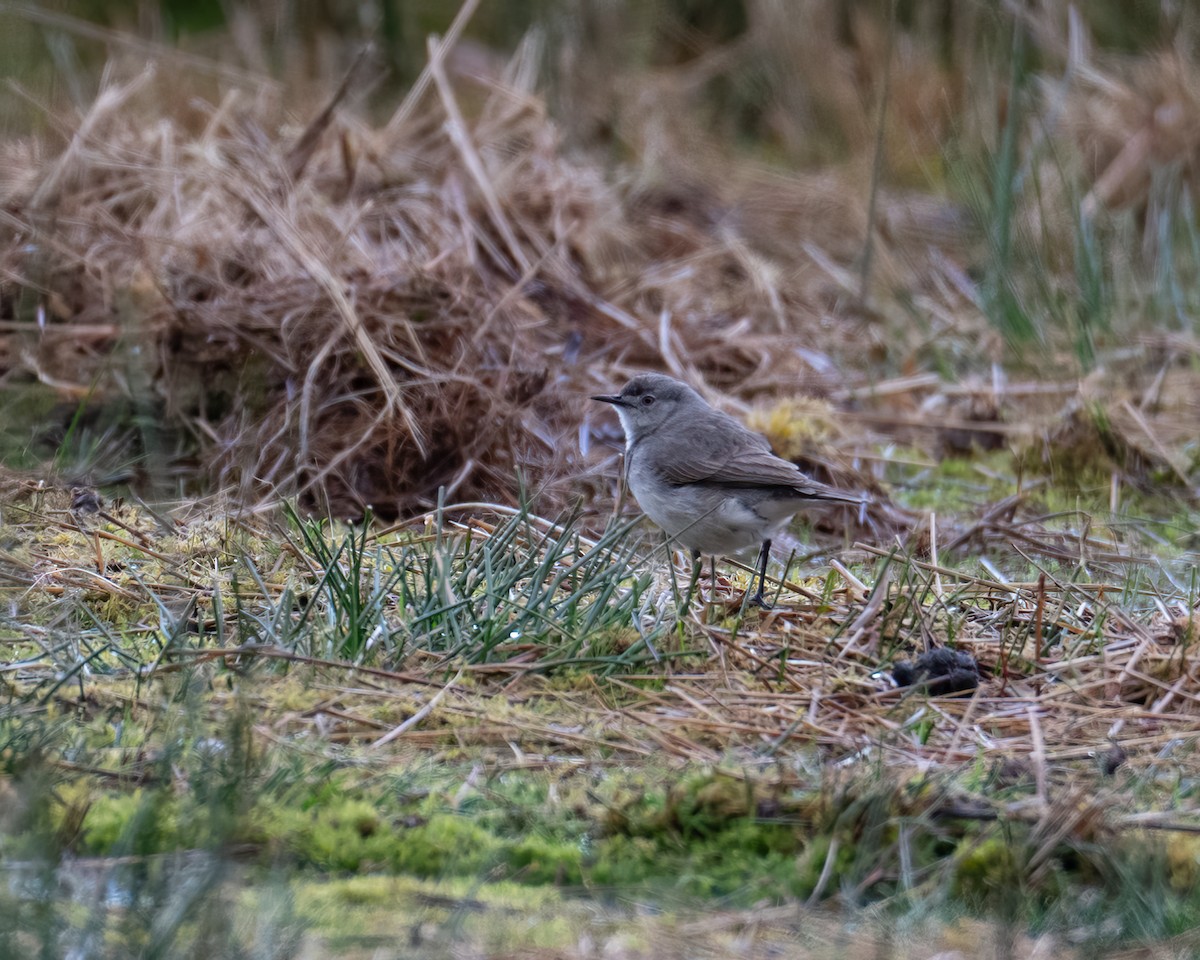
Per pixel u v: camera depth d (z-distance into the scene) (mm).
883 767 6969
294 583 9047
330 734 7316
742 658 8461
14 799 6211
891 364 15773
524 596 8820
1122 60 21906
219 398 12531
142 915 5363
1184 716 7859
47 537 10000
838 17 23562
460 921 5840
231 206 14383
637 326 15195
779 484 9844
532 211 16016
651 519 11141
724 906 6164
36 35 17781
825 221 19875
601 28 21781
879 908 6105
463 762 7152
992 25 21047
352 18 21531
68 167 14570
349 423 12250
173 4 22359
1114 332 16125
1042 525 12070
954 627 9047
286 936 5555
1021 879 6266
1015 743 7539
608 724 7574
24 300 13398
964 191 16750
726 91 23281
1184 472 13406
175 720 7191
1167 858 6340
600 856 6461
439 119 17375
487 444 12227
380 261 14047
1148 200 19516
